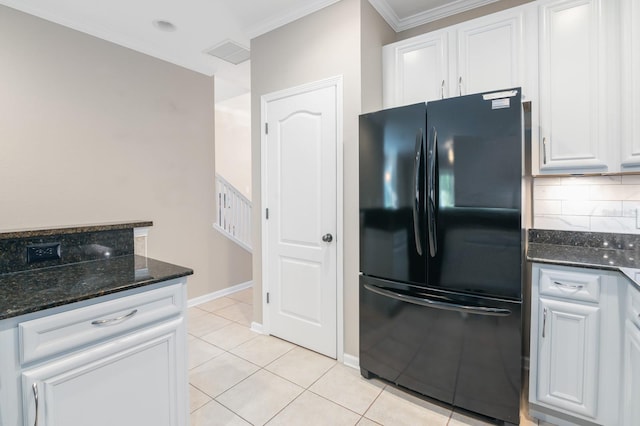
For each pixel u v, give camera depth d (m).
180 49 3.05
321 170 2.35
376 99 2.29
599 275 1.48
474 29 1.99
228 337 2.71
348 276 2.25
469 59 2.00
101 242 1.63
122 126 2.87
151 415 1.28
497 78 1.92
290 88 2.48
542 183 2.09
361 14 2.12
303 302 2.50
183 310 1.39
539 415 1.67
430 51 2.15
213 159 3.66
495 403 1.60
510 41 1.88
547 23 1.76
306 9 2.34
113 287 1.16
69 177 2.55
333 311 2.33
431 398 1.87
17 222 2.30
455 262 1.67
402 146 1.82
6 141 2.25
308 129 2.40
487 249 1.59
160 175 3.16
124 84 2.87
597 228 1.96
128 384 1.20
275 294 2.68
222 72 3.61
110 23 2.59
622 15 1.58
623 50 1.58
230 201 4.10
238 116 6.07
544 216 2.09
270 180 2.66
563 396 1.58
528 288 2.09
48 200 2.45
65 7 2.36
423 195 1.75
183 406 1.38
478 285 1.62
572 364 1.55
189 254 3.44
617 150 1.62
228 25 2.62
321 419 1.72
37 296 1.06
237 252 3.98
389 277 1.91
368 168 1.98
